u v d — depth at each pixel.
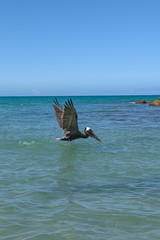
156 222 5.69
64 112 8.93
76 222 5.67
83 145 15.55
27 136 18.44
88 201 6.90
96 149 14.36
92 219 5.83
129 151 13.71
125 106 69.81
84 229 5.36
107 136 18.78
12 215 6.01
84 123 27.53
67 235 5.09
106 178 9.01
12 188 7.93
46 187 8.05
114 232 5.24
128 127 24.03
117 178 9.01
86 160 11.80
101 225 5.54
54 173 9.63
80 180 8.79
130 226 5.50
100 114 40.81
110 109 55.50
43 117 35.03
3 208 6.40
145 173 9.61
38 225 5.52
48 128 23.11
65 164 11.02
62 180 8.77
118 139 17.48
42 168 10.37
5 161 11.47
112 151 13.77
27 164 10.98
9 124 26.05
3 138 17.44
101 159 11.98
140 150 13.91
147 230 5.33
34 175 9.37
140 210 6.32
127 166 10.66
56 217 5.91
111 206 6.55
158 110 50.72
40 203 6.74
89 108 60.34
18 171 9.88
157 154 12.90
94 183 8.47
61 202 6.81
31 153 13.20
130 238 5.00
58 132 20.66
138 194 7.42
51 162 11.38
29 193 7.49
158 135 19.08
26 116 36.75
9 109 57.12
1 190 7.73
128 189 7.85
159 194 7.40
